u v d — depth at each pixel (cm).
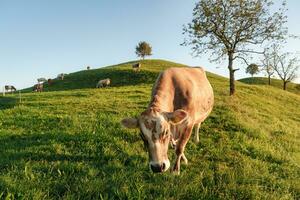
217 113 1895
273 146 1391
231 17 3519
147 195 782
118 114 1955
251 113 2255
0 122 1612
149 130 732
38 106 2388
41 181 819
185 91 942
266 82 9744
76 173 912
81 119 1645
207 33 3572
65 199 721
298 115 3397
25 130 1448
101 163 1019
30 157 1017
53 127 1497
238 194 818
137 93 3478
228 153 1189
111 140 1230
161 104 848
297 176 1046
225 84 5378
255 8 3453
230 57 3594
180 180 855
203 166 1034
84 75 7325
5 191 752
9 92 6562
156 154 724
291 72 7350
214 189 819
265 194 841
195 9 3572
